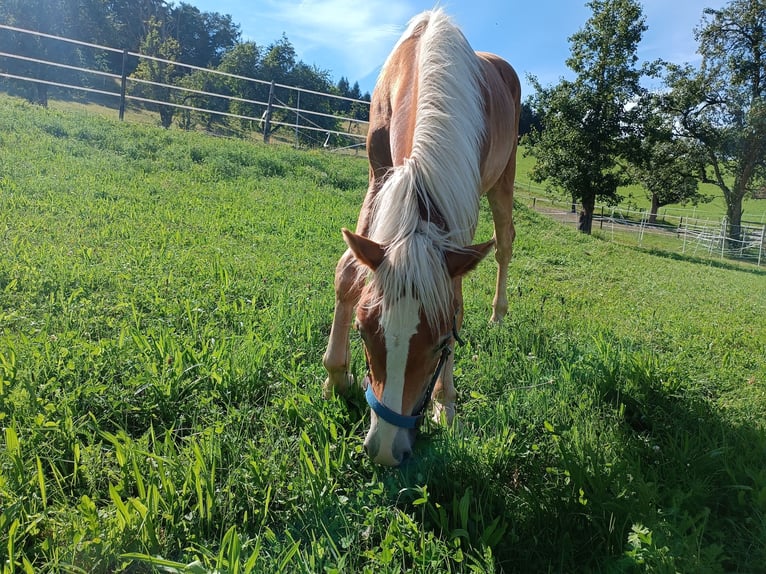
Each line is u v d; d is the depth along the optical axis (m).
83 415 2.40
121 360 2.83
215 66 58.97
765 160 28.77
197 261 4.77
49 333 3.12
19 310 3.34
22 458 2.05
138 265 4.44
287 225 6.90
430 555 1.83
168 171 8.52
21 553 1.66
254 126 28.48
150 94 29.16
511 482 2.45
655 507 2.23
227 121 32.16
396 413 1.97
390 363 1.95
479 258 2.05
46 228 4.95
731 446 2.77
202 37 64.19
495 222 4.39
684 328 5.27
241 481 2.11
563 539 2.02
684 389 3.51
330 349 2.82
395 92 3.00
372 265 1.98
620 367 3.58
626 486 2.34
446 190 2.26
